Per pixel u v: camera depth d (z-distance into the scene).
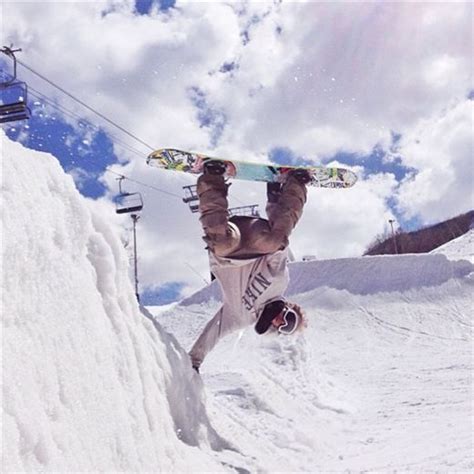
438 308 17.81
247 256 4.38
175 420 3.46
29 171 2.23
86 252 2.61
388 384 8.36
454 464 3.30
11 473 1.52
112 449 2.18
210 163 4.38
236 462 3.61
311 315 17.05
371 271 19.05
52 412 1.86
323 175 5.46
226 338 12.02
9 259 1.86
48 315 2.03
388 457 3.89
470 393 6.75
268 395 5.65
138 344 2.97
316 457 4.46
